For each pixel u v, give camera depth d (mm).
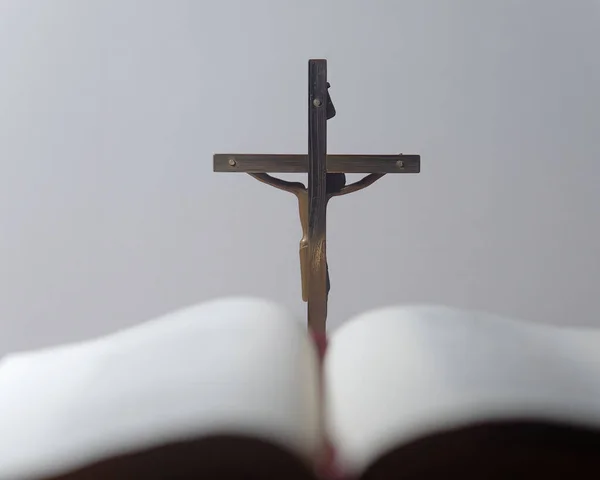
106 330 3191
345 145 3145
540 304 3273
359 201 3201
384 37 3094
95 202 3125
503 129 3174
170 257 3176
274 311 833
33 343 3176
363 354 733
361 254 3234
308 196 1948
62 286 3162
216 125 3105
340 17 3074
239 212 3162
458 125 3160
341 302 3260
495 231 3238
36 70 3029
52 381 752
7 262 3139
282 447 529
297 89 3096
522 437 536
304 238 2016
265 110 3104
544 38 3127
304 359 734
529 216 3234
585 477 544
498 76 3141
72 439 585
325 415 666
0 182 3084
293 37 3076
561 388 609
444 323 787
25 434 631
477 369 633
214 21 3055
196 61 3070
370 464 541
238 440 526
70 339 3180
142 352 741
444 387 598
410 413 565
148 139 3098
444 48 3113
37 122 3057
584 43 3135
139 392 623
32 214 3115
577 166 3211
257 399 579
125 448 535
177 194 3141
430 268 3250
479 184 3209
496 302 3268
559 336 853
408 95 3131
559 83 3154
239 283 3207
